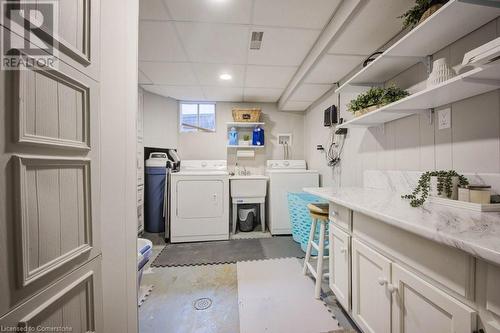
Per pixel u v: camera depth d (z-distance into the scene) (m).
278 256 2.50
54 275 0.63
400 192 1.56
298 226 2.77
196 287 1.87
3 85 0.49
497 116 1.02
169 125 3.60
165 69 2.51
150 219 3.31
